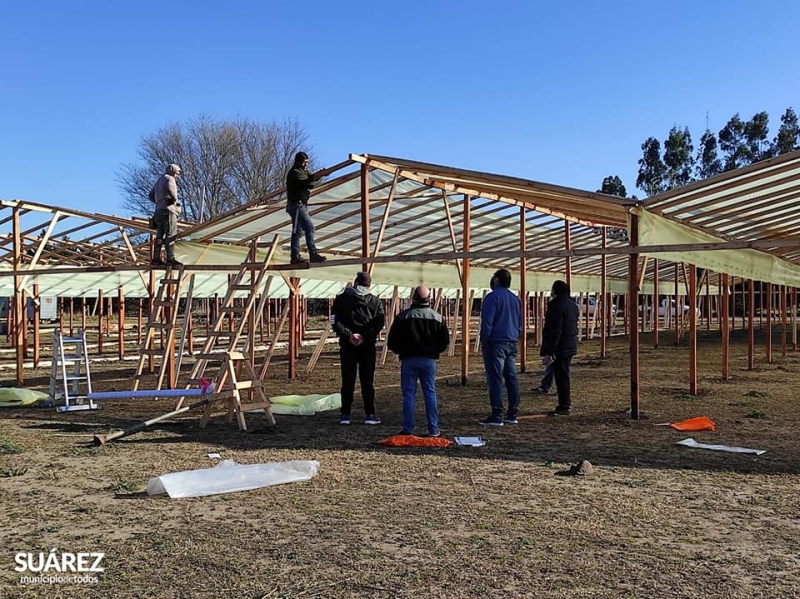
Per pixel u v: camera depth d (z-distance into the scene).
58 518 5.38
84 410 10.66
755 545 4.73
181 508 5.61
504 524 5.16
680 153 55.16
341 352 9.41
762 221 11.31
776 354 20.34
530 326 36.41
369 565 4.38
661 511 5.48
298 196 10.34
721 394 11.94
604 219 13.88
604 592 3.96
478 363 18.44
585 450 7.70
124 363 19.89
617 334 31.34
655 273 22.73
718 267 11.44
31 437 8.55
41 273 12.93
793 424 9.17
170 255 11.84
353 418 9.86
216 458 7.30
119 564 4.43
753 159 53.38
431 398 8.35
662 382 13.67
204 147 46.38
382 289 25.62
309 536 4.92
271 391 12.98
